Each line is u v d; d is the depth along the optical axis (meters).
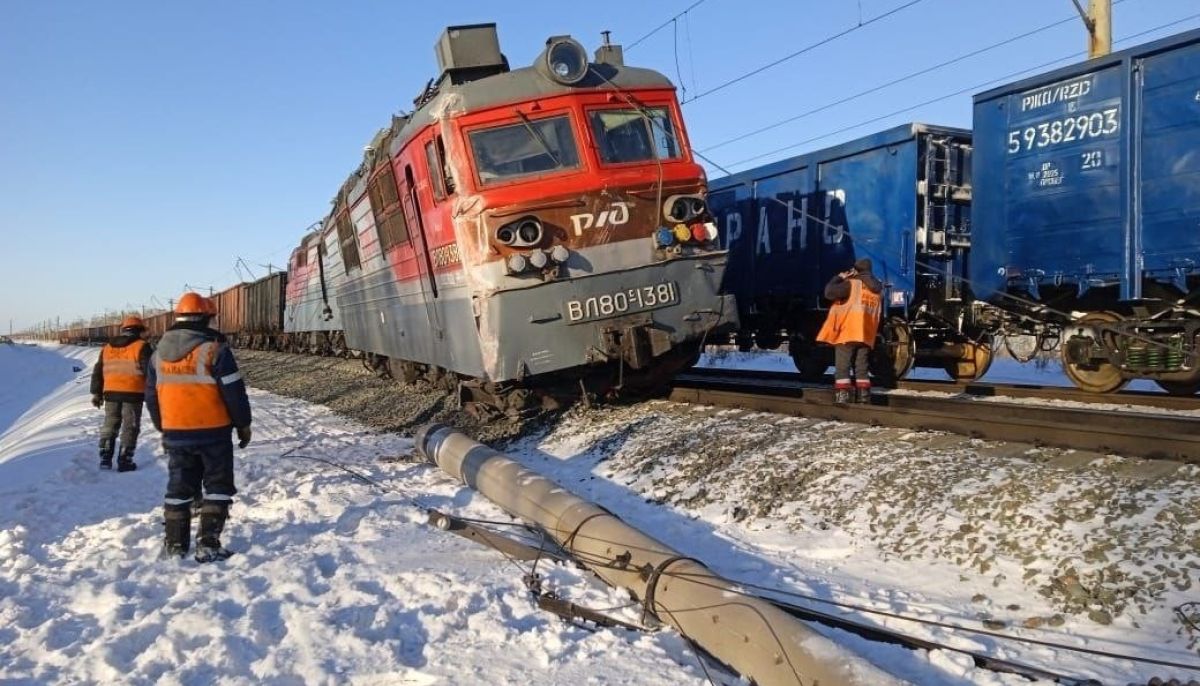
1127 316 10.20
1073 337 10.64
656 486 7.72
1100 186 9.87
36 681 4.18
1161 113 9.25
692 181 10.25
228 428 6.45
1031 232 10.70
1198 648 3.93
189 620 4.78
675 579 4.71
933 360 13.76
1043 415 8.09
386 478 9.35
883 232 12.88
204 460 6.37
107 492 9.35
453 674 4.10
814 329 14.38
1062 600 4.55
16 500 8.80
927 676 3.98
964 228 12.89
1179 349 9.42
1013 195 10.90
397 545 6.46
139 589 5.57
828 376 14.57
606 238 9.75
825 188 14.07
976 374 13.25
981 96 11.25
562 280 9.51
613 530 5.59
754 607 4.17
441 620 4.76
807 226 14.39
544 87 10.12
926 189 12.37
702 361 24.25
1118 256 9.70
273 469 10.09
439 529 6.89
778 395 11.03
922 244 12.39
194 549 6.51
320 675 4.09
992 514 5.42
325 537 6.82
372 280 16.59
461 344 10.61
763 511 6.54
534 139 9.94
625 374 10.84
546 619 4.85
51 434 15.95
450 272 10.43
